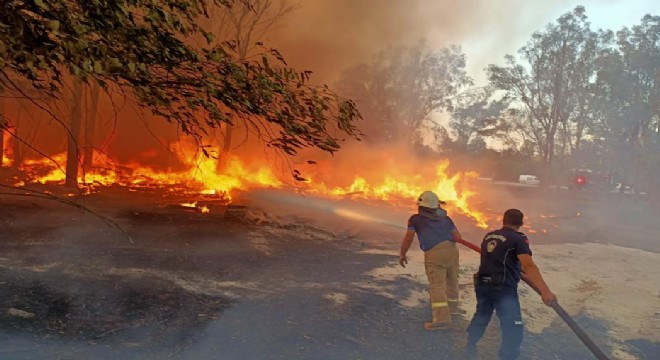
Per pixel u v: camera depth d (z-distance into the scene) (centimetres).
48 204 1033
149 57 305
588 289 698
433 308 494
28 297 455
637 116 2903
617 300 643
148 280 555
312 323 477
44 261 587
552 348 457
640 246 1201
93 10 274
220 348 400
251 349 403
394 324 499
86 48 269
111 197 1312
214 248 785
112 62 277
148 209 1150
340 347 424
